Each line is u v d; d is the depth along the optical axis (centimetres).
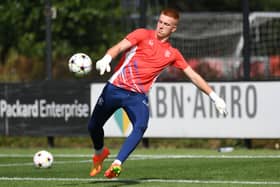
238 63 7569
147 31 3028
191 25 8731
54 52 7812
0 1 8238
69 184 3131
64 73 7256
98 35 8181
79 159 4400
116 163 2883
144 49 3000
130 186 3022
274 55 8425
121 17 8294
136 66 2991
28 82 5419
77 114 5300
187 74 3022
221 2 13975
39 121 5394
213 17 8819
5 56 8269
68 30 8031
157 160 4225
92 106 5256
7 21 8131
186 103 5019
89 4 8131
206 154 4597
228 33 8675
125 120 5103
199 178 3316
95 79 5244
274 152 4678
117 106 3022
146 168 3791
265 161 4016
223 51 8606
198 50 8450
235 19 8744
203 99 4975
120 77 2995
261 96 4862
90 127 3091
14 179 3369
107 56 2842
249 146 4991
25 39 8050
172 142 5428
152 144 5428
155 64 2995
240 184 3055
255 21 8412
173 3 13362
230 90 4934
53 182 3222
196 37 8519
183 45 8425
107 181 3234
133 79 2986
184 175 3447
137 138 2950
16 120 5450
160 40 3023
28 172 3672
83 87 5281
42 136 5394
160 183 3127
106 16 8262
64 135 5331
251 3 13788
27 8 8112
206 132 4984
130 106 2995
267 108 4850
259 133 4878
